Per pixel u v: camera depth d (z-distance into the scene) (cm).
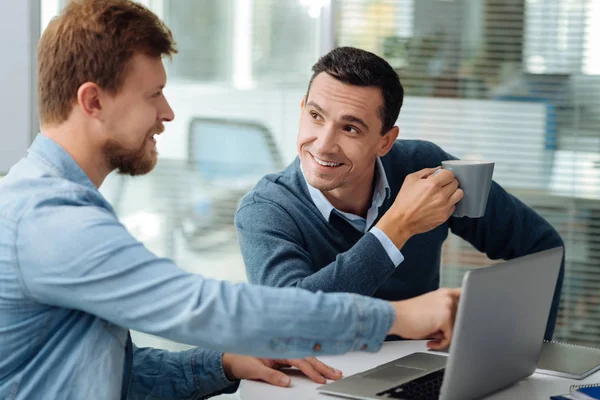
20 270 157
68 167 168
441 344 171
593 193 357
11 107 355
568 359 216
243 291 154
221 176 370
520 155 360
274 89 364
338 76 221
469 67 359
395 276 249
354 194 240
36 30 353
